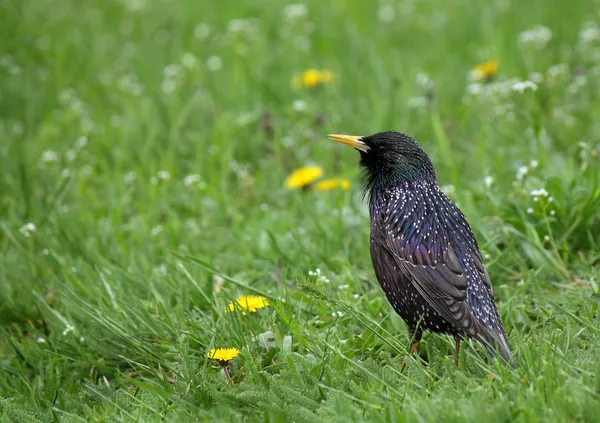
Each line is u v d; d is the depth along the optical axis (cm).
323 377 809
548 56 1591
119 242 1176
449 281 866
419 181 937
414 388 781
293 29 1862
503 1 1906
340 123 1478
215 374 855
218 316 945
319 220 1173
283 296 985
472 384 756
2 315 1060
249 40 1895
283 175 1359
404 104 1512
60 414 828
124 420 771
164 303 998
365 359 866
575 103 1384
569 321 878
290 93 1598
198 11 2083
